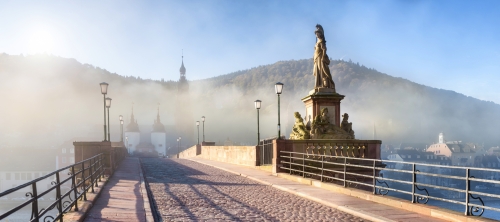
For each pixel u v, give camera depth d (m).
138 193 14.13
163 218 10.29
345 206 11.65
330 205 12.29
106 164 21.08
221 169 29.02
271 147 25.27
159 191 15.81
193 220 10.12
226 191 15.96
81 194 10.77
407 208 10.91
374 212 10.62
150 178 21.58
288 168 21.02
